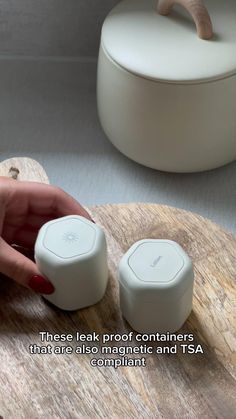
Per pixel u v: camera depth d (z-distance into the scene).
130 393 0.60
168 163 1.12
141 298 0.60
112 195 1.18
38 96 1.39
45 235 0.64
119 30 1.08
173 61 1.00
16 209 0.72
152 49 1.03
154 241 0.63
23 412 0.59
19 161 0.85
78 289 0.65
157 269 0.60
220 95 1.01
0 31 1.41
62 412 0.59
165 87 0.99
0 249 0.66
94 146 1.27
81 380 0.61
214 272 0.70
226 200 1.16
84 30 1.39
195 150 1.08
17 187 0.71
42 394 0.60
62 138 1.29
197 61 1.00
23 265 0.64
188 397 0.60
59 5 1.34
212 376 0.62
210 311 0.67
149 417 0.58
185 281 0.60
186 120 1.03
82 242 0.63
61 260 0.62
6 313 0.68
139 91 1.02
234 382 0.61
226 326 0.66
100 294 0.68
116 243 0.73
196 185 1.19
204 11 1.03
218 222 1.12
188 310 0.65
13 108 1.36
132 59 1.02
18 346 0.65
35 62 1.46
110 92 1.08
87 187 1.19
